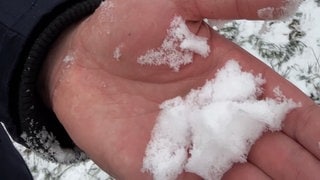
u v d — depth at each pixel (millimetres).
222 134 158
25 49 182
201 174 158
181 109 170
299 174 153
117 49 177
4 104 186
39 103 191
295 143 159
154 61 175
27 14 184
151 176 159
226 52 176
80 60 188
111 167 169
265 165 158
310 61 370
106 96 179
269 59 376
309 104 162
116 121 172
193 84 176
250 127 160
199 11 173
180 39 174
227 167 159
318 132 155
